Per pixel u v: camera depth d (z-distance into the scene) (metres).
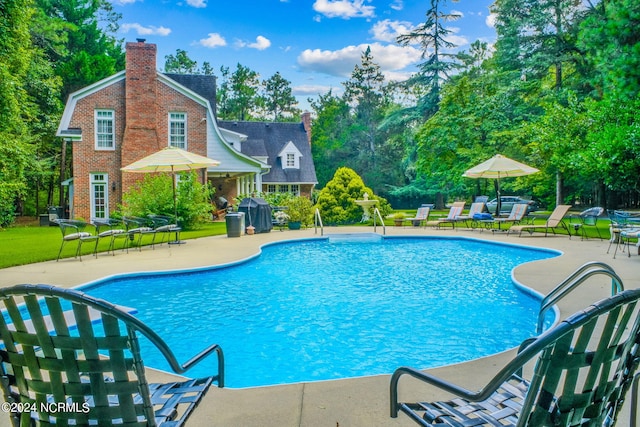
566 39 23.17
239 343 5.16
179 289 7.82
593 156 12.78
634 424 2.12
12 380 1.85
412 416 2.08
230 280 8.58
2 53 14.92
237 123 32.66
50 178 29.67
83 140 20.75
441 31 33.06
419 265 10.38
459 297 7.23
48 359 1.69
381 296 7.31
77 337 1.64
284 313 6.33
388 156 41.38
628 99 10.31
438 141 24.56
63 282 7.28
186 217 17.17
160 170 14.98
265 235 15.48
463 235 15.02
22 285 1.59
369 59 46.69
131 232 11.22
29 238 14.56
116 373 1.67
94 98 20.89
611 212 12.46
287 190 31.38
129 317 1.57
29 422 1.86
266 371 4.37
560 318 5.10
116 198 21.20
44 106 24.73
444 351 4.88
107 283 7.80
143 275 8.35
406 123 36.38
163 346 1.72
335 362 4.59
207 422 2.77
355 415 2.85
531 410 1.53
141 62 21.06
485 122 23.44
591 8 21.69
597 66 10.78
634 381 2.11
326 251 12.74
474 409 2.11
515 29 24.28
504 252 12.42
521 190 33.78
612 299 1.45
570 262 9.11
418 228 17.95
